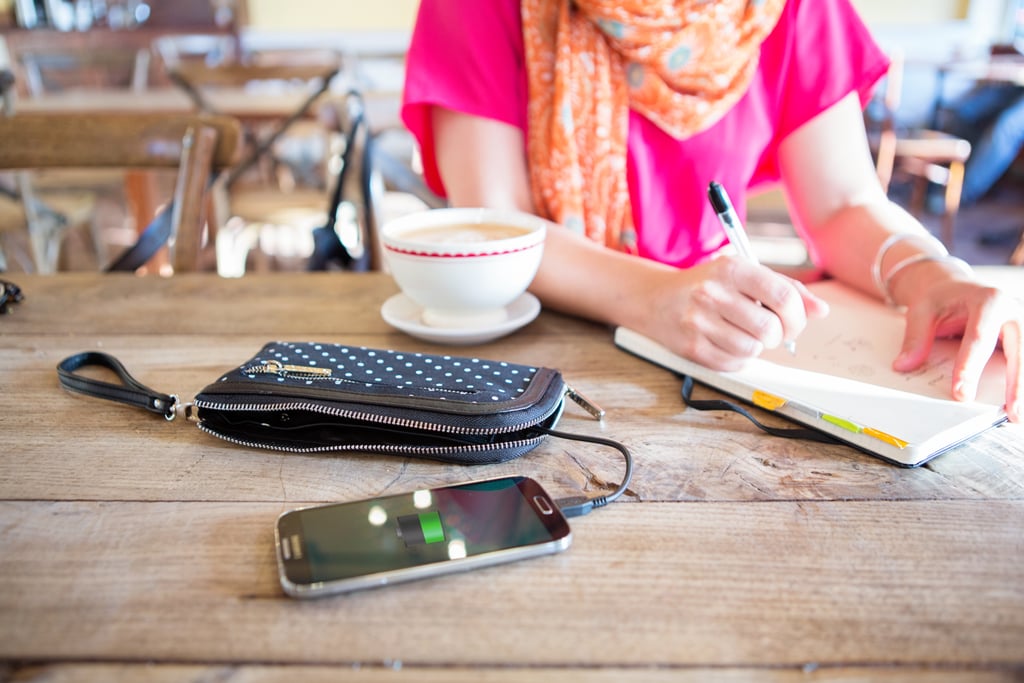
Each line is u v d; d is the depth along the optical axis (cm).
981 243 364
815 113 91
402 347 69
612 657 33
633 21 85
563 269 74
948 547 41
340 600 36
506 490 44
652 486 46
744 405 58
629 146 92
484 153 88
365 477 47
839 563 39
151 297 82
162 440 52
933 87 460
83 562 39
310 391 50
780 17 91
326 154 258
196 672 32
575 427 54
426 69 88
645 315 66
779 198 251
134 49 323
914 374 59
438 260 64
